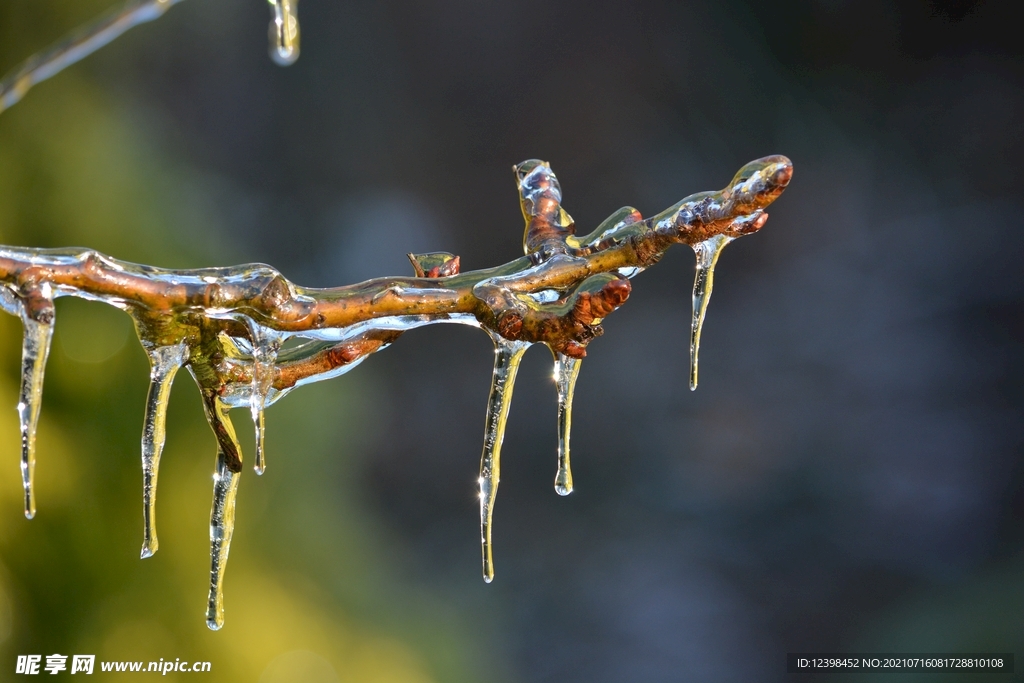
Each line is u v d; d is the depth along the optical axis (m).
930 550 3.27
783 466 3.76
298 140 4.84
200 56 4.29
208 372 0.77
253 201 4.56
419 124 5.27
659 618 3.14
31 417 0.76
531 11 5.57
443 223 5.09
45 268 0.76
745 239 4.99
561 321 0.75
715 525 3.53
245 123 4.63
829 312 4.59
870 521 3.43
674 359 4.36
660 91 5.55
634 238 0.77
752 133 5.50
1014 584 2.87
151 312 0.76
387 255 4.66
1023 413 3.79
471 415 4.07
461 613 3.06
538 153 5.42
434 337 4.36
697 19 5.64
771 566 3.29
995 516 3.31
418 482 3.74
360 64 5.18
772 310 4.66
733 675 2.91
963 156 5.29
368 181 4.98
